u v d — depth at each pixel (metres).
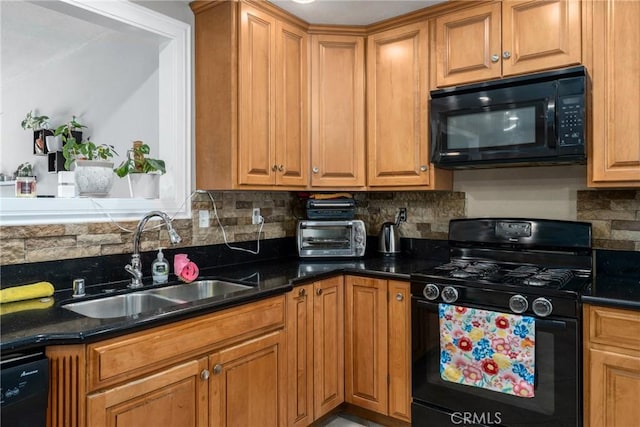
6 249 1.65
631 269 2.13
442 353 2.04
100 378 1.30
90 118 3.21
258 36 2.28
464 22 2.30
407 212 2.89
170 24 2.22
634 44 1.86
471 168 2.54
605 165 1.92
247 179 2.22
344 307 2.41
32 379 1.20
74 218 1.86
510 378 1.86
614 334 1.66
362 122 2.65
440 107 2.32
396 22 2.52
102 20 2.00
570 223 2.21
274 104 2.37
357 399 2.36
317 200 2.75
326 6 2.36
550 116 1.99
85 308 1.69
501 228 2.40
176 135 2.26
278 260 2.74
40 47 3.40
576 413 1.74
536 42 2.09
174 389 1.52
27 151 3.99
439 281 2.05
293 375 2.08
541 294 1.80
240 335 1.77
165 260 2.10
